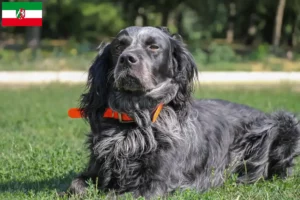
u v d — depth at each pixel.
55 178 7.50
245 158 7.68
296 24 49.97
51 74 30.28
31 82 27.28
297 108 17.00
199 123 7.18
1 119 14.24
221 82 29.52
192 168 6.81
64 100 19.77
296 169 8.14
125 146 6.29
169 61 6.48
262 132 7.72
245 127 7.80
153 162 6.26
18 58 34.41
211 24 55.16
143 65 6.17
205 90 23.94
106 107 6.48
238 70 35.28
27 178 7.54
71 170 7.76
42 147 9.58
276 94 22.77
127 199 5.98
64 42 49.12
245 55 41.06
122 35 6.40
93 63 6.59
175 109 6.60
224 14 53.53
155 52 6.32
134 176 6.29
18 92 22.62
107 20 49.88
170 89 6.49
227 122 7.66
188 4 48.00
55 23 49.56
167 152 6.34
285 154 7.72
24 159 8.27
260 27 52.53
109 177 6.39
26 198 6.32
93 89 6.53
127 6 50.81
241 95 21.91
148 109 6.38
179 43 6.65
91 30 52.16
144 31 6.38
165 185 6.32
